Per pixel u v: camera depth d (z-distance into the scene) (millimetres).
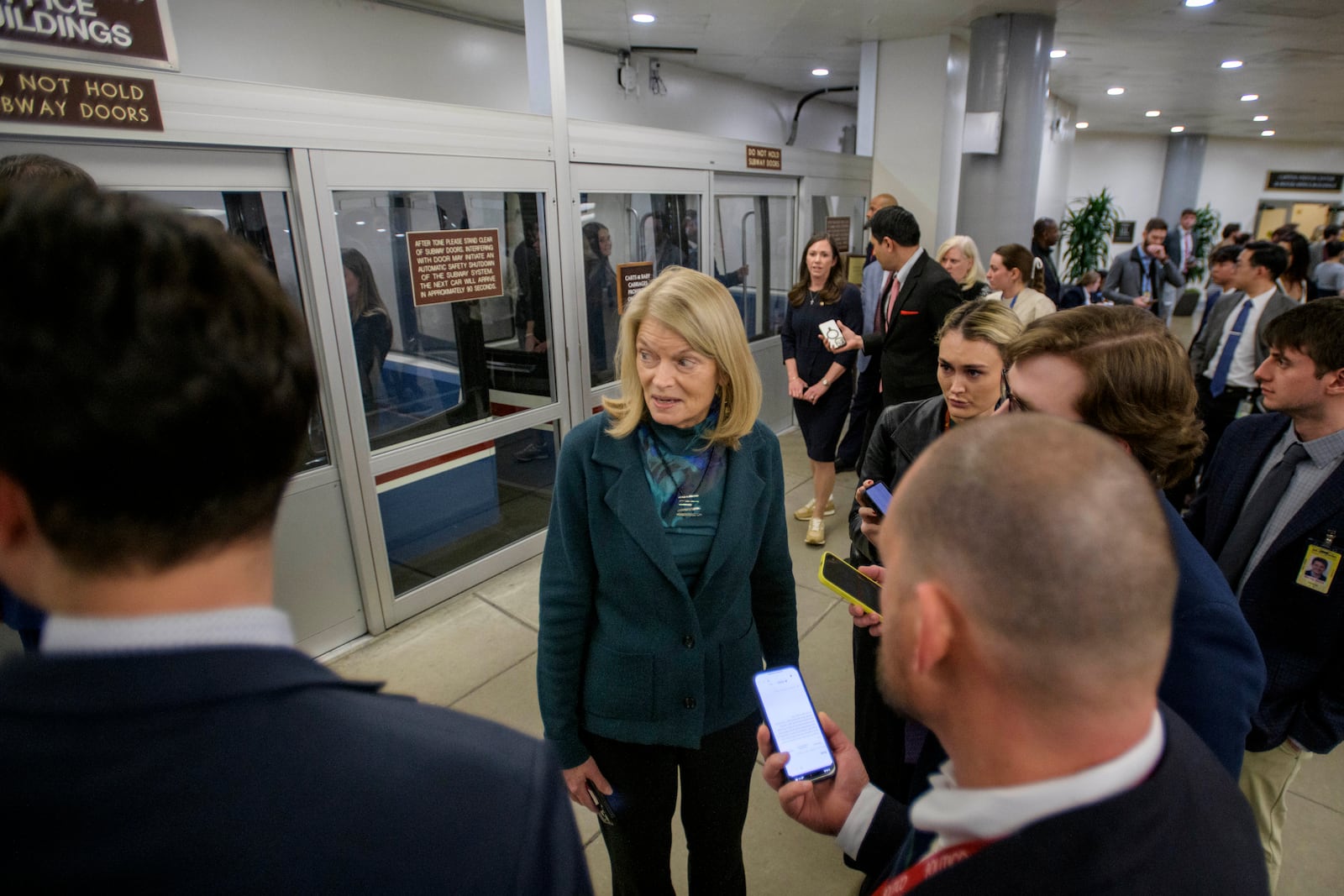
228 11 4219
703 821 1521
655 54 7230
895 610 569
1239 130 14672
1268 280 3881
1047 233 6027
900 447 1930
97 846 349
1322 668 1474
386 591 3188
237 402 364
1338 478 1438
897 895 554
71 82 1962
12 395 327
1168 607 492
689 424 1392
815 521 4082
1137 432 1001
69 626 382
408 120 2885
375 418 3080
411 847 401
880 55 6660
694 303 1306
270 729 382
